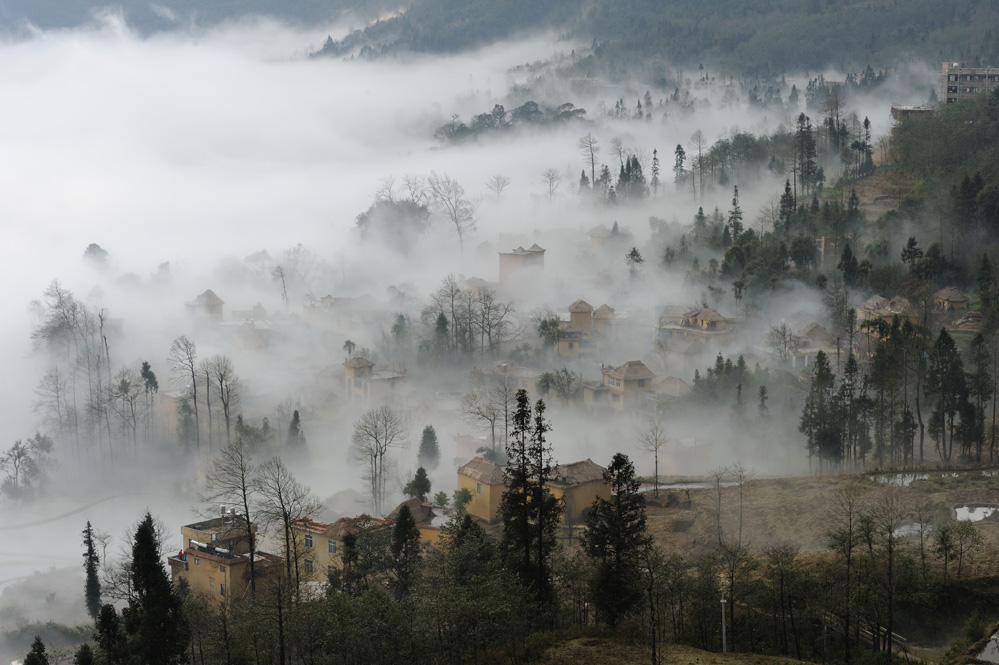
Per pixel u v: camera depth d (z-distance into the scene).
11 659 110.25
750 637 77.88
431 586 79.81
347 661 72.44
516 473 86.81
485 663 74.00
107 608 81.31
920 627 80.19
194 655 83.25
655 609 78.94
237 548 104.69
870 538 83.00
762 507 109.12
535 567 85.81
